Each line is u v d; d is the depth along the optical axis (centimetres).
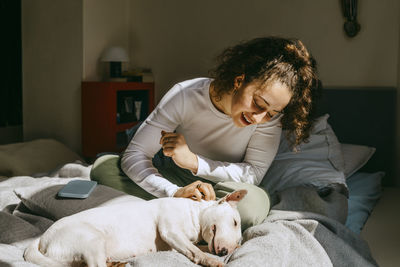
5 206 159
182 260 100
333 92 288
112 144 310
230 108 145
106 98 305
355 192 222
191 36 338
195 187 126
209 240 103
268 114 132
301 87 133
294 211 154
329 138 235
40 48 328
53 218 135
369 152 259
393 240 156
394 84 280
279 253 108
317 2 295
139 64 359
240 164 157
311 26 299
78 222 100
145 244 105
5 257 102
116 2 343
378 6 280
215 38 330
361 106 281
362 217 181
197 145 163
